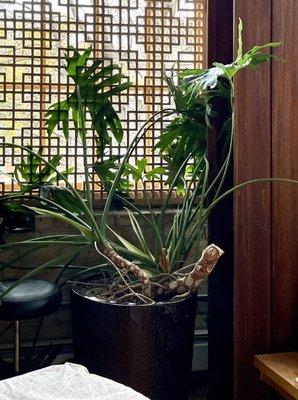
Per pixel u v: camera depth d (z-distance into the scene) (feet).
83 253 10.34
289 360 8.17
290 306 8.70
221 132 9.28
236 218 8.49
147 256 8.96
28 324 10.23
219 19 9.31
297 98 8.63
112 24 10.64
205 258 8.09
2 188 10.27
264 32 8.50
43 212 8.64
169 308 7.97
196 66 11.05
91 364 8.14
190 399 9.89
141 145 11.12
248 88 8.45
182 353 8.24
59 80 10.50
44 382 4.88
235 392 8.52
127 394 4.72
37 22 10.34
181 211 9.43
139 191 10.91
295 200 8.70
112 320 7.89
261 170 8.56
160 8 10.84
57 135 10.83
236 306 8.50
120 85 10.09
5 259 10.07
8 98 10.52
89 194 8.53
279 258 8.65
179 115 10.16
